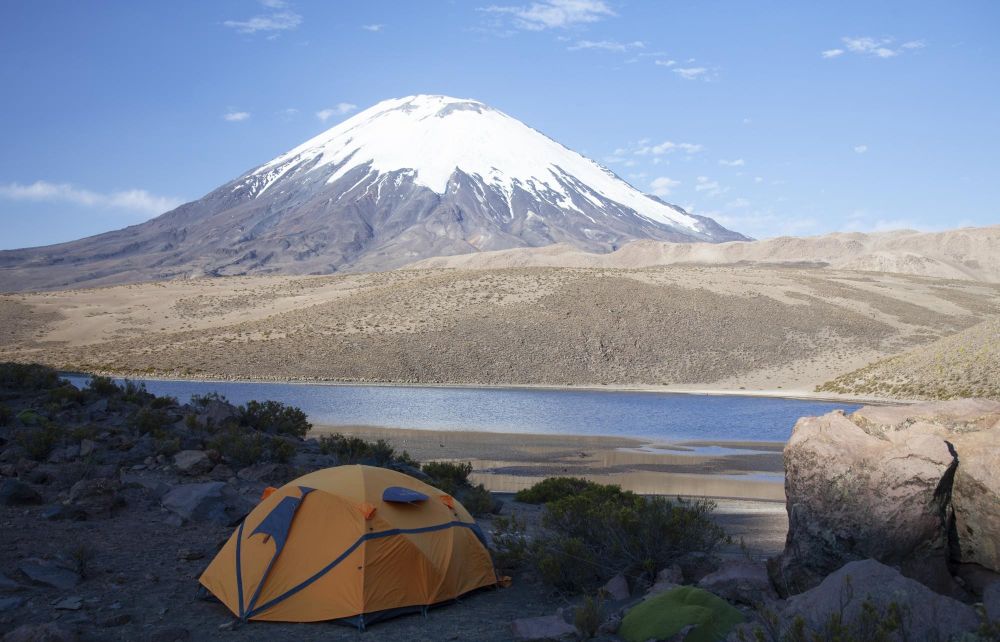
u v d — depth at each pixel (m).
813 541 8.65
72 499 14.27
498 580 11.43
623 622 8.55
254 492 16.38
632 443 41.91
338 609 9.56
